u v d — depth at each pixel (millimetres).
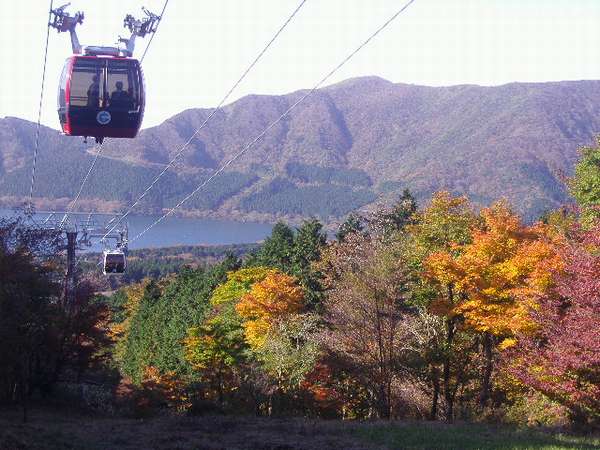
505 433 19656
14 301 22188
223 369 29938
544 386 20156
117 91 23312
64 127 23984
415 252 37844
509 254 28984
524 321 24156
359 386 31234
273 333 34000
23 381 23391
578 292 19250
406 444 17438
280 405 27344
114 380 47500
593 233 20625
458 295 31031
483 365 31812
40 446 15078
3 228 32438
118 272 44812
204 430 19828
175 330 58719
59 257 37219
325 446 17016
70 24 23594
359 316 29578
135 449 16078
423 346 30344
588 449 16516
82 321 29641
